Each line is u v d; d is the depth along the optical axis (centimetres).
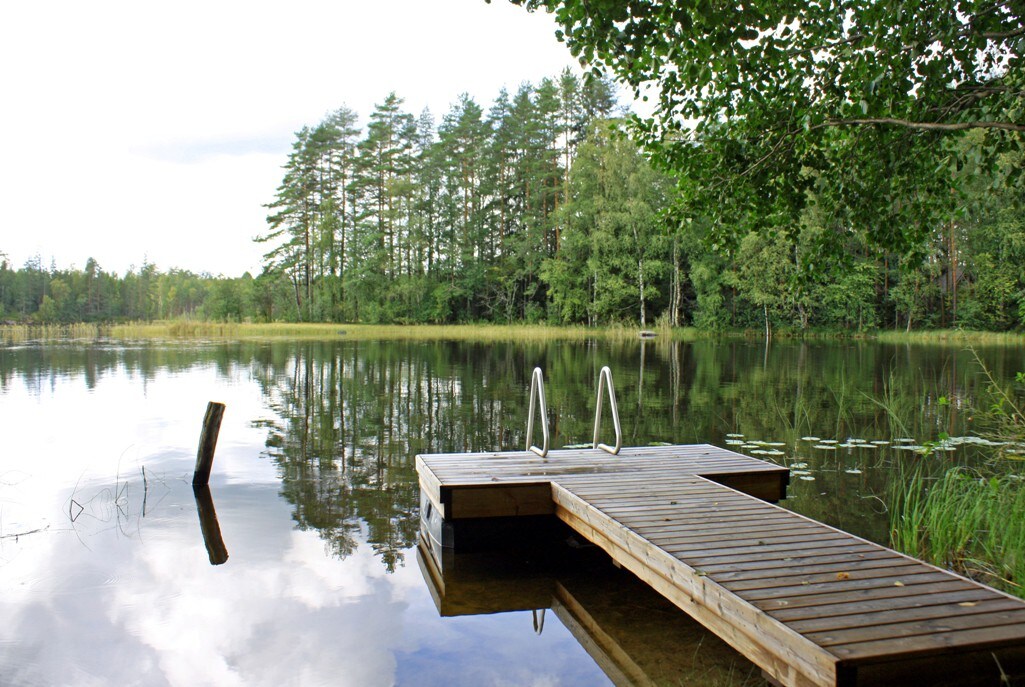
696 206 549
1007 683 234
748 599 273
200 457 661
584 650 338
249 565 457
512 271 4491
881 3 429
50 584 423
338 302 4844
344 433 895
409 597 407
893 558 324
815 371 1628
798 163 532
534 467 537
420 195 4562
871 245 559
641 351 2405
